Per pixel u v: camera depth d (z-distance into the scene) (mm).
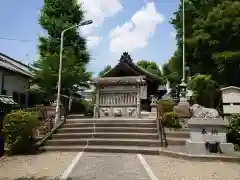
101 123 12641
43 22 21938
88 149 10219
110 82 16641
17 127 9867
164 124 12477
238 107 13609
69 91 23156
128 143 10609
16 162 8305
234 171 6984
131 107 16359
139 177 6375
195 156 8406
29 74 22500
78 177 6391
